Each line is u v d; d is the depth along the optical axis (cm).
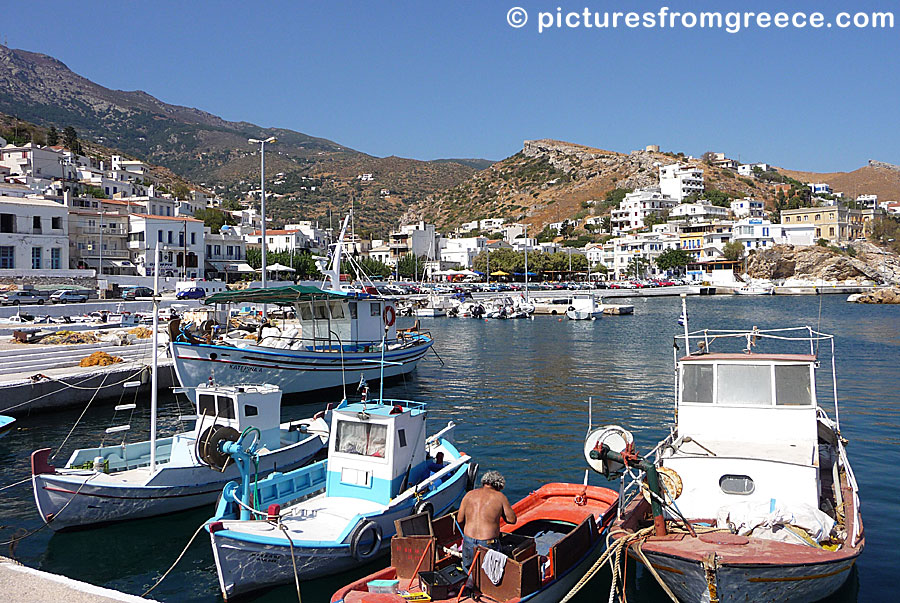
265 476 1714
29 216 7269
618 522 1152
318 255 13288
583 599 1186
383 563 1305
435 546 1098
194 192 16438
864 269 14925
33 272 6938
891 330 6188
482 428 2488
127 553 1401
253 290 2550
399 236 16400
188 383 2669
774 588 984
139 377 2986
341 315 3122
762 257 15425
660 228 18238
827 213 17250
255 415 1739
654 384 3444
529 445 2228
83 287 6900
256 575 1166
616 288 13525
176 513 1602
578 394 3188
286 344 3169
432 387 3441
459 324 7775
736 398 1353
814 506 1131
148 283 7981
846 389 3219
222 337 3128
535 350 5081
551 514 1374
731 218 19725
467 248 16550
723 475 1184
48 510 1450
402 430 1409
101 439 2331
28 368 2980
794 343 5216
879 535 1405
